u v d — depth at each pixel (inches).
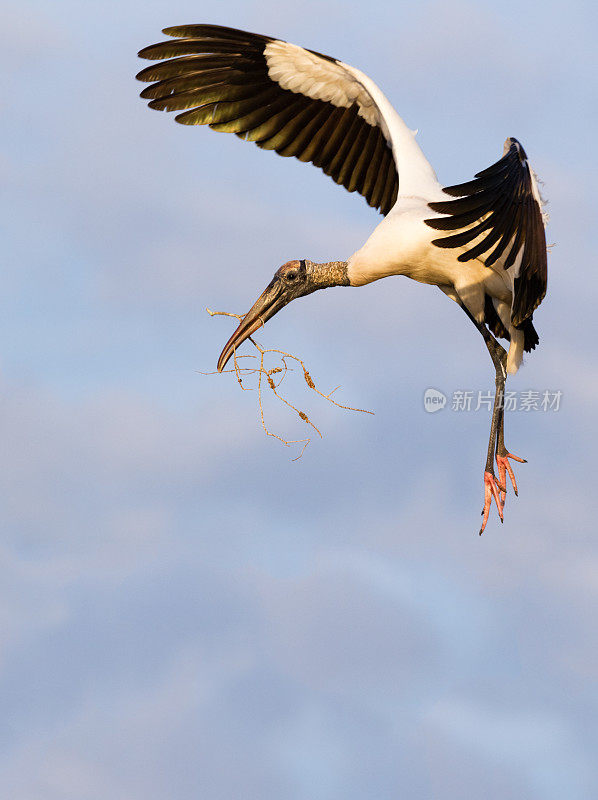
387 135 459.5
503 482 452.1
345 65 450.9
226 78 455.2
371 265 446.9
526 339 455.2
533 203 387.9
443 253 434.0
